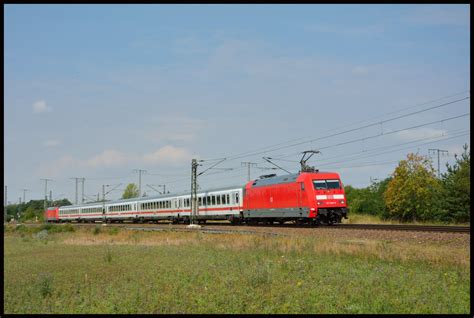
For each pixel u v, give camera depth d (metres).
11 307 15.86
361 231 30.52
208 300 14.89
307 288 15.81
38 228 70.75
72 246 37.84
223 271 19.81
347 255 22.42
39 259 29.03
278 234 31.95
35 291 18.47
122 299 15.66
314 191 37.31
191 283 17.84
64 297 17.08
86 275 20.55
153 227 54.41
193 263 22.81
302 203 38.03
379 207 62.06
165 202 65.19
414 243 24.88
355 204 72.06
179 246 32.38
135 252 29.62
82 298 16.67
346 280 16.80
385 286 15.62
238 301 14.51
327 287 15.77
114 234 50.78
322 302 13.98
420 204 56.09
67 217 103.25
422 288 15.12
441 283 15.62
